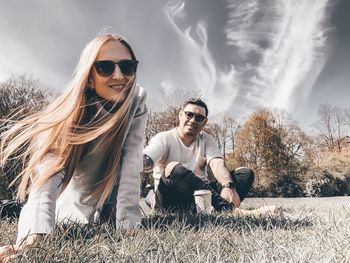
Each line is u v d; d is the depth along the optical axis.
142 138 0.97
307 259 0.54
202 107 1.61
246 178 1.71
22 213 0.69
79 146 0.83
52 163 0.76
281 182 10.93
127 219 0.86
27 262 0.51
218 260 0.54
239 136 12.76
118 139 0.91
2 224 0.95
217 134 13.12
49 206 0.70
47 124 0.78
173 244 0.62
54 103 0.84
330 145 16.88
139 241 0.64
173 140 1.60
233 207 1.46
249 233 0.84
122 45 0.87
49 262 0.53
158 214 1.33
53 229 0.67
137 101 0.95
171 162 1.51
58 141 0.79
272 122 13.16
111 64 0.84
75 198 0.96
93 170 0.92
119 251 0.60
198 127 1.61
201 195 1.41
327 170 10.88
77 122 0.84
